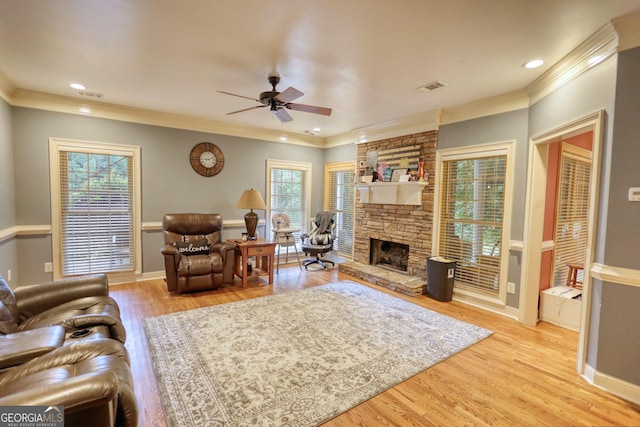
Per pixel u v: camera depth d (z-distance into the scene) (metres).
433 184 4.38
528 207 3.35
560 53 2.50
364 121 5.00
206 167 5.23
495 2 1.86
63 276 4.18
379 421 1.85
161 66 2.93
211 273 4.23
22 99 3.79
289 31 2.27
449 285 4.02
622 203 2.08
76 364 1.46
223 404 1.95
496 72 2.93
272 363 2.44
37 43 2.49
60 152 4.09
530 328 3.25
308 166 6.51
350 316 3.45
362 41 2.39
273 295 4.16
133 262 4.67
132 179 4.60
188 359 2.48
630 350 2.07
